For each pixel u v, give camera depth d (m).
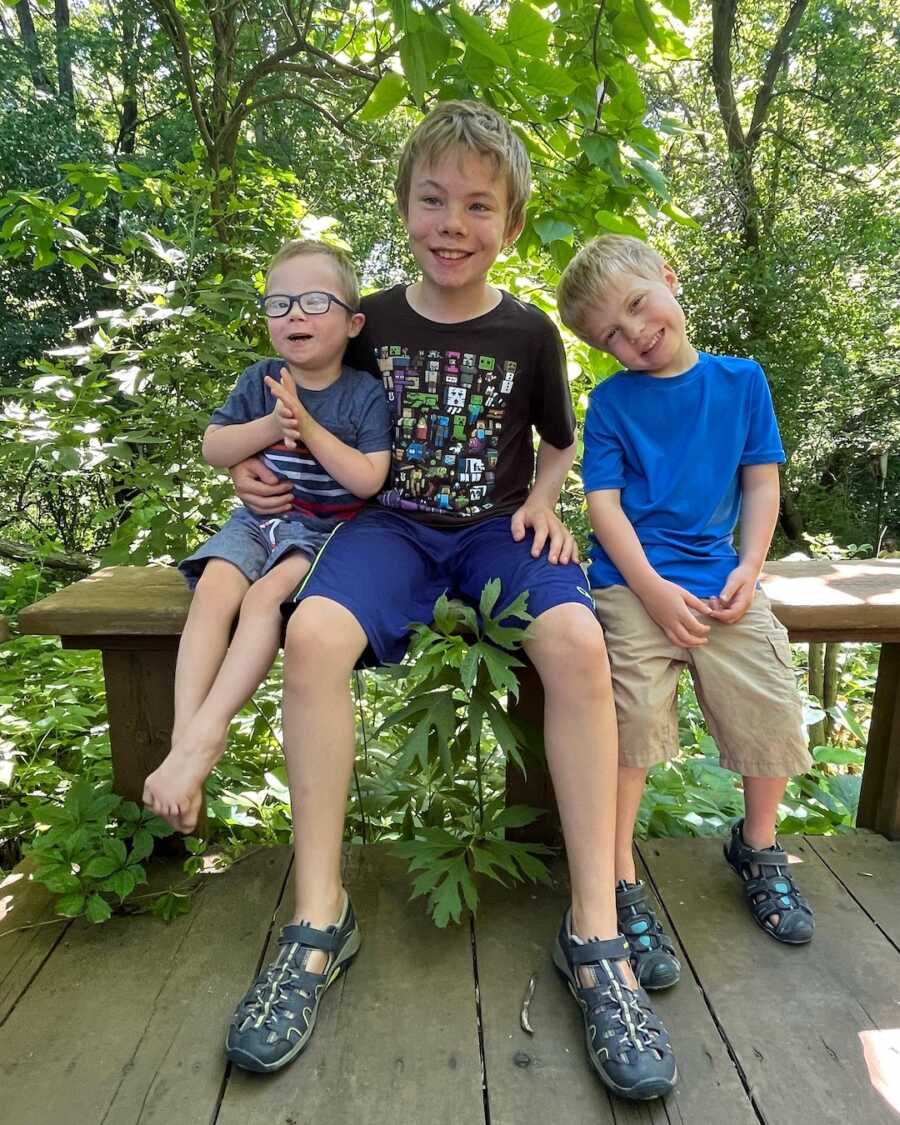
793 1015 1.18
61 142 7.41
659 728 1.31
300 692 1.18
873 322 9.20
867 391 9.02
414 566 1.40
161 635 1.43
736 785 2.00
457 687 1.32
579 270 1.39
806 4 8.56
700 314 8.51
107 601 1.46
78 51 8.13
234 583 1.35
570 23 1.90
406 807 1.65
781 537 9.56
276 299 1.39
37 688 2.30
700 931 1.37
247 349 2.27
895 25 8.77
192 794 1.15
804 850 1.63
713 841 1.64
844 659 3.19
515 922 1.38
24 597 3.11
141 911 1.41
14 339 7.21
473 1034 1.14
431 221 1.36
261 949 1.32
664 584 1.31
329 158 8.05
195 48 4.07
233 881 1.50
